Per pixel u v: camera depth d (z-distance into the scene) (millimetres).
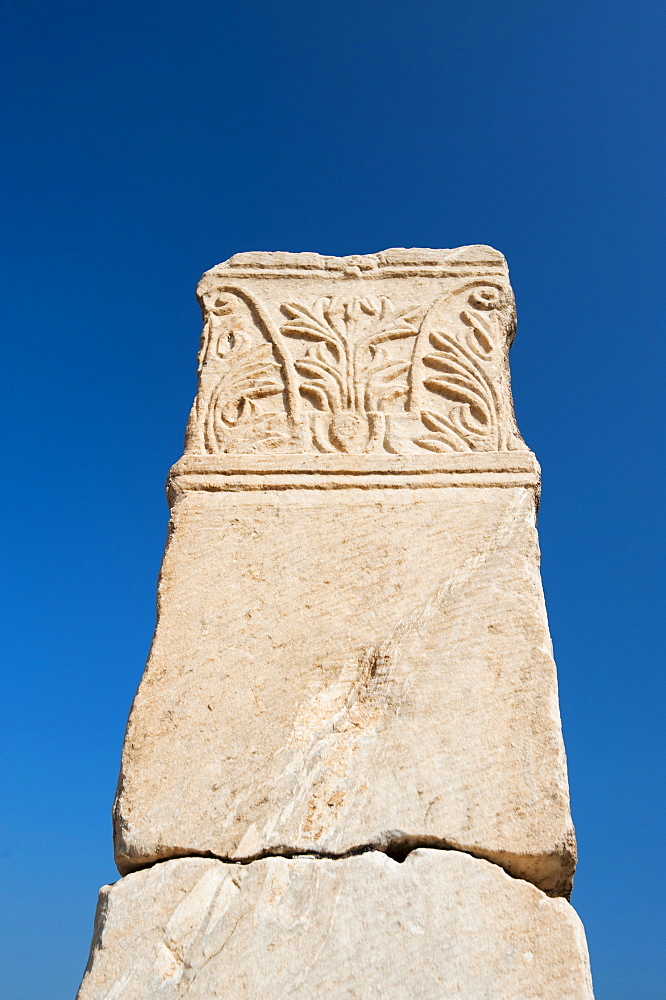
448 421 3689
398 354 3850
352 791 2879
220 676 3121
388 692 3055
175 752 2982
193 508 3498
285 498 3504
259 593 3285
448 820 2809
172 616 3248
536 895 2697
